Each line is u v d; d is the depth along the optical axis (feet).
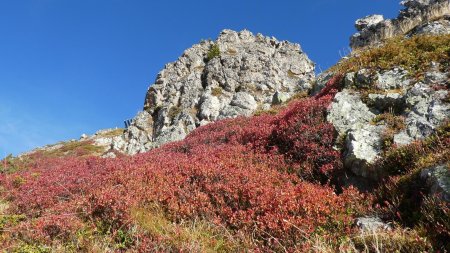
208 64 193.36
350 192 29.60
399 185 27.63
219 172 35.60
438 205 22.72
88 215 29.50
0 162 91.40
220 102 164.04
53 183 46.68
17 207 37.73
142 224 28.22
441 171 24.98
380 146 34.24
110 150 164.35
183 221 29.01
